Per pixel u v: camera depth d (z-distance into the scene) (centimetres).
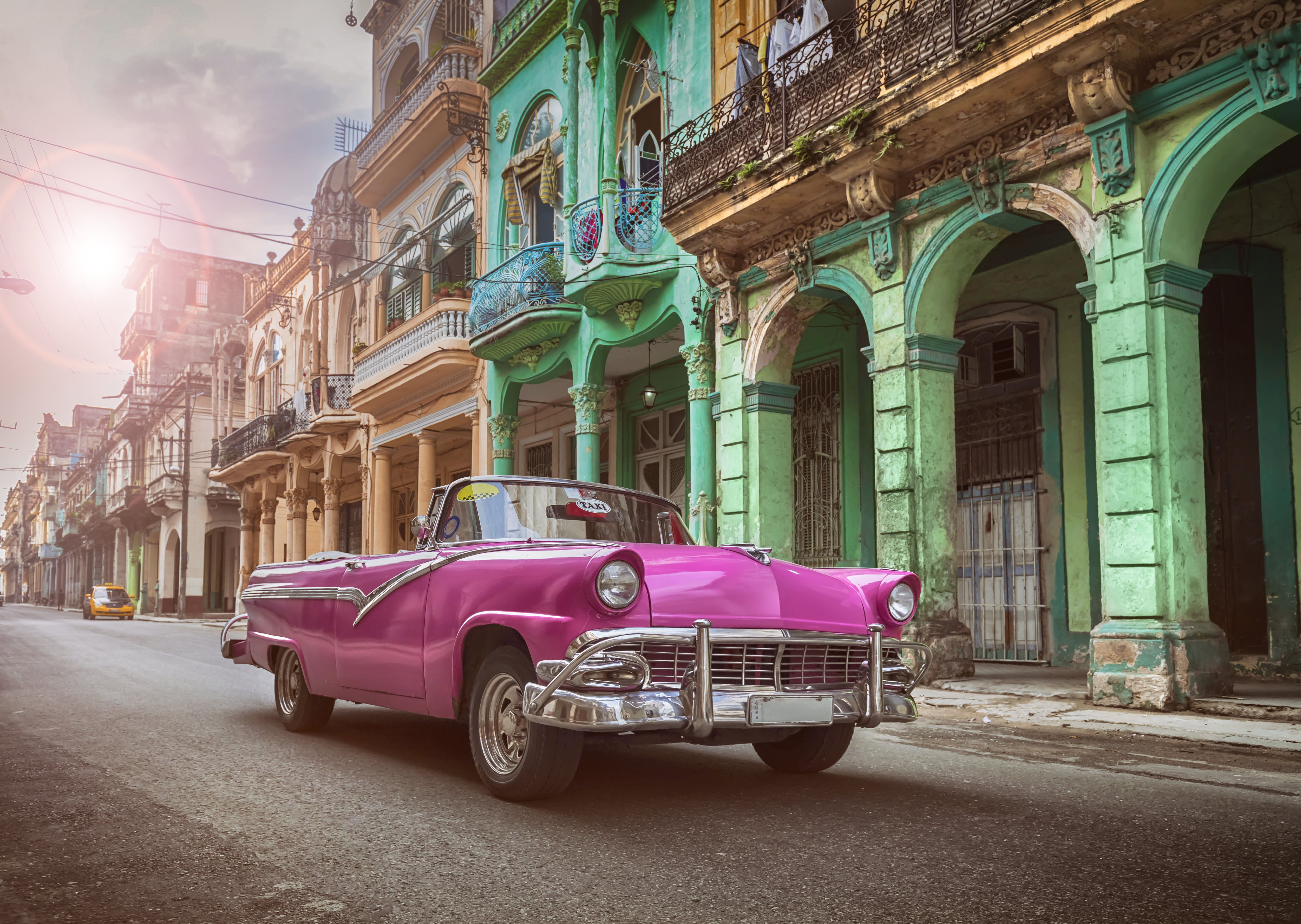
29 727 661
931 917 275
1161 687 705
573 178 1502
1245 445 946
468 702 460
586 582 373
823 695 411
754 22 1234
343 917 278
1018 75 806
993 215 892
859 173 975
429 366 1853
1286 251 927
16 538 10875
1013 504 1185
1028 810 410
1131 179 768
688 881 308
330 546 2534
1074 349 1126
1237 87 714
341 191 2523
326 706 623
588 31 1502
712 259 1184
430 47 2162
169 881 313
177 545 4250
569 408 1952
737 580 415
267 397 3222
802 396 1414
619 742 400
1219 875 315
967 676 946
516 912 280
